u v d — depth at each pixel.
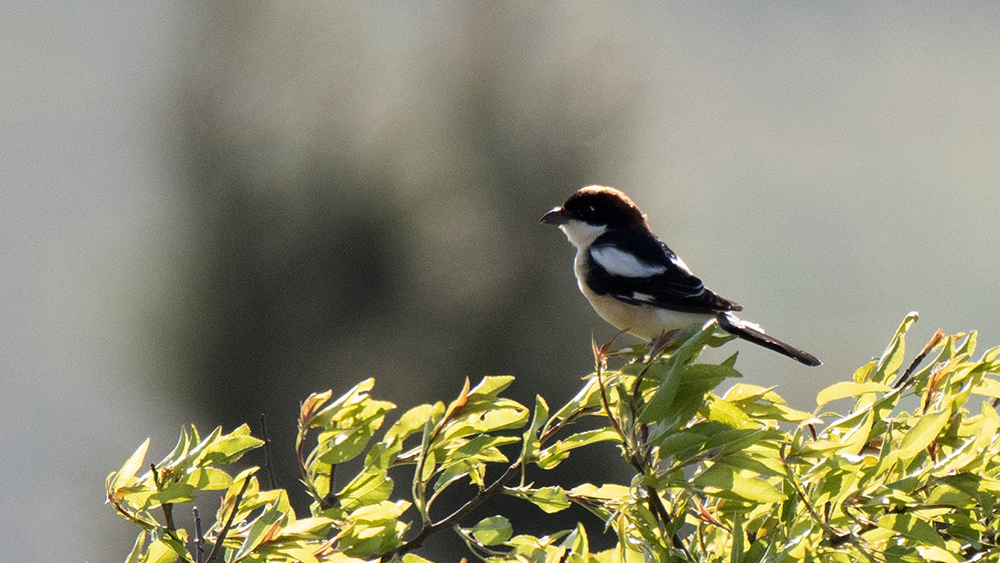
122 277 19.03
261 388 18.45
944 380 3.97
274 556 3.62
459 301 18.17
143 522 3.65
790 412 3.92
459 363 18.30
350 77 19.03
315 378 18.58
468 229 18.38
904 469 3.71
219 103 18.78
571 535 3.95
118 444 20.19
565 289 18.16
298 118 18.77
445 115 18.95
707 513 4.00
